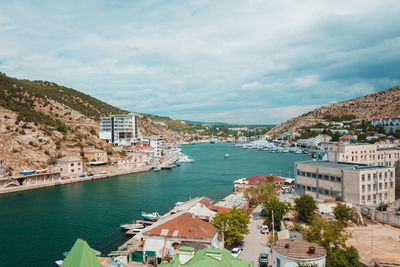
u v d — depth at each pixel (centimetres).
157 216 8988
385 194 9188
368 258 5197
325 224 5191
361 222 7300
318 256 3575
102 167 19150
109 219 9231
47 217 9431
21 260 6331
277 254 3759
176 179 17262
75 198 12175
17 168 15400
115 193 13225
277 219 7494
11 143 16750
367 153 12669
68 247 7025
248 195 10550
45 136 19250
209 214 7375
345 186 9119
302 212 7950
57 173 16325
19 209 10425
